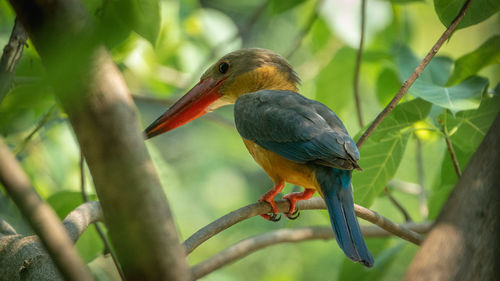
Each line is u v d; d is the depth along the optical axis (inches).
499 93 306.5
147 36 243.3
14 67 218.5
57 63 126.5
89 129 135.0
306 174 272.7
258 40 700.7
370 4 422.3
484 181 163.2
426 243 160.1
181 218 619.5
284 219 609.6
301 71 542.0
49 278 212.5
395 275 548.1
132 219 139.9
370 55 423.8
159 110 710.5
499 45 299.1
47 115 310.0
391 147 310.8
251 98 303.7
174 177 560.7
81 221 237.6
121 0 195.2
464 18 260.2
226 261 310.5
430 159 576.4
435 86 282.4
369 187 321.4
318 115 281.1
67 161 407.2
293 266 614.9
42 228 128.1
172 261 144.6
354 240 243.0
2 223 265.0
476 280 154.2
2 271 220.5
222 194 651.5
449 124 306.5
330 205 256.1
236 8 707.4
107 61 136.6
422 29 620.7
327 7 414.9
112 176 137.4
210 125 680.4
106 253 303.0
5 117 187.2
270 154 283.0
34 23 127.5
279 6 390.3
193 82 457.1
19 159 381.1
